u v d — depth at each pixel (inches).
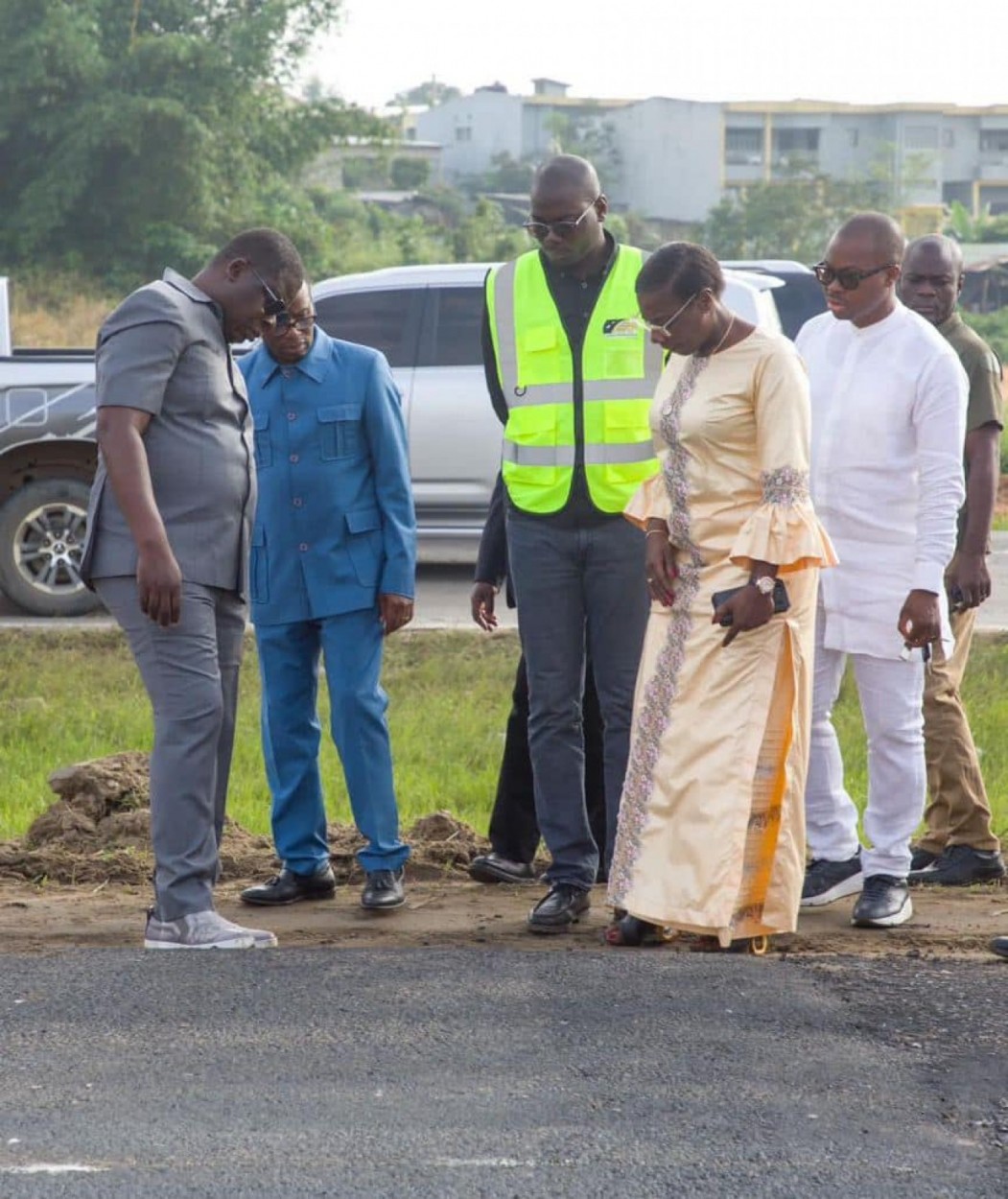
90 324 1438.2
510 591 253.9
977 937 230.4
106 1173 143.0
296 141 1674.5
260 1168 143.9
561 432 225.8
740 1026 179.9
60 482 468.1
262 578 241.1
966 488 249.3
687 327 206.1
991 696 397.4
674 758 211.5
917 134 3668.8
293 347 235.8
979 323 2106.3
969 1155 149.0
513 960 204.7
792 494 204.4
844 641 232.5
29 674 408.8
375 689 243.1
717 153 3609.7
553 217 220.5
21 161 1549.0
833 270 228.7
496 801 262.1
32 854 272.4
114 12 1563.7
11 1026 179.2
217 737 218.4
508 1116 154.9
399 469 241.0
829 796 244.8
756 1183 142.1
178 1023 179.6
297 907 246.7
